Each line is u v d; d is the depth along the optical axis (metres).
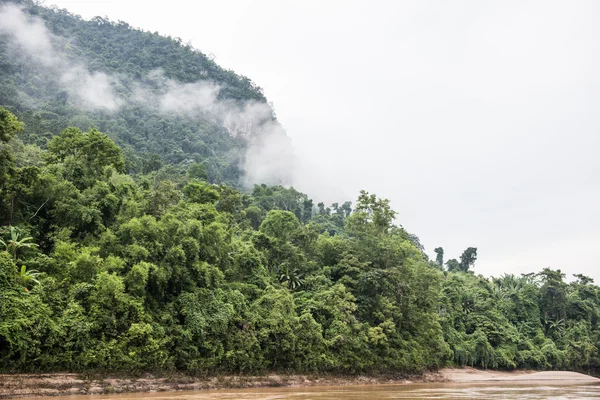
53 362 37.12
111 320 40.66
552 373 89.31
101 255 45.59
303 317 58.03
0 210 44.88
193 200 65.81
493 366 89.31
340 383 58.59
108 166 55.16
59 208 46.12
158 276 45.22
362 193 78.50
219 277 53.69
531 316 111.25
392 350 66.75
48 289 39.50
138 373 41.66
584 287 126.06
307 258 74.00
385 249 72.75
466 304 100.75
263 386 50.94
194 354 46.34
